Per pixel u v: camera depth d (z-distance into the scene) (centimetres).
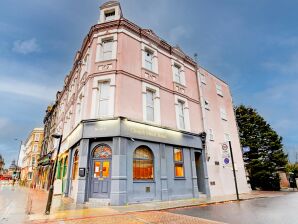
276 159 2397
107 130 1102
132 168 1093
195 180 1411
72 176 1290
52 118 2869
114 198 980
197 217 712
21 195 1493
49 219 658
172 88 1565
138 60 1388
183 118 1605
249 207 960
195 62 1900
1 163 9162
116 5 1490
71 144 1346
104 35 1380
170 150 1336
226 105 2188
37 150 4503
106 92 1266
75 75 1792
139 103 1280
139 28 1453
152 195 1138
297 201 1176
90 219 662
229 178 1778
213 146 1739
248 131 2570
